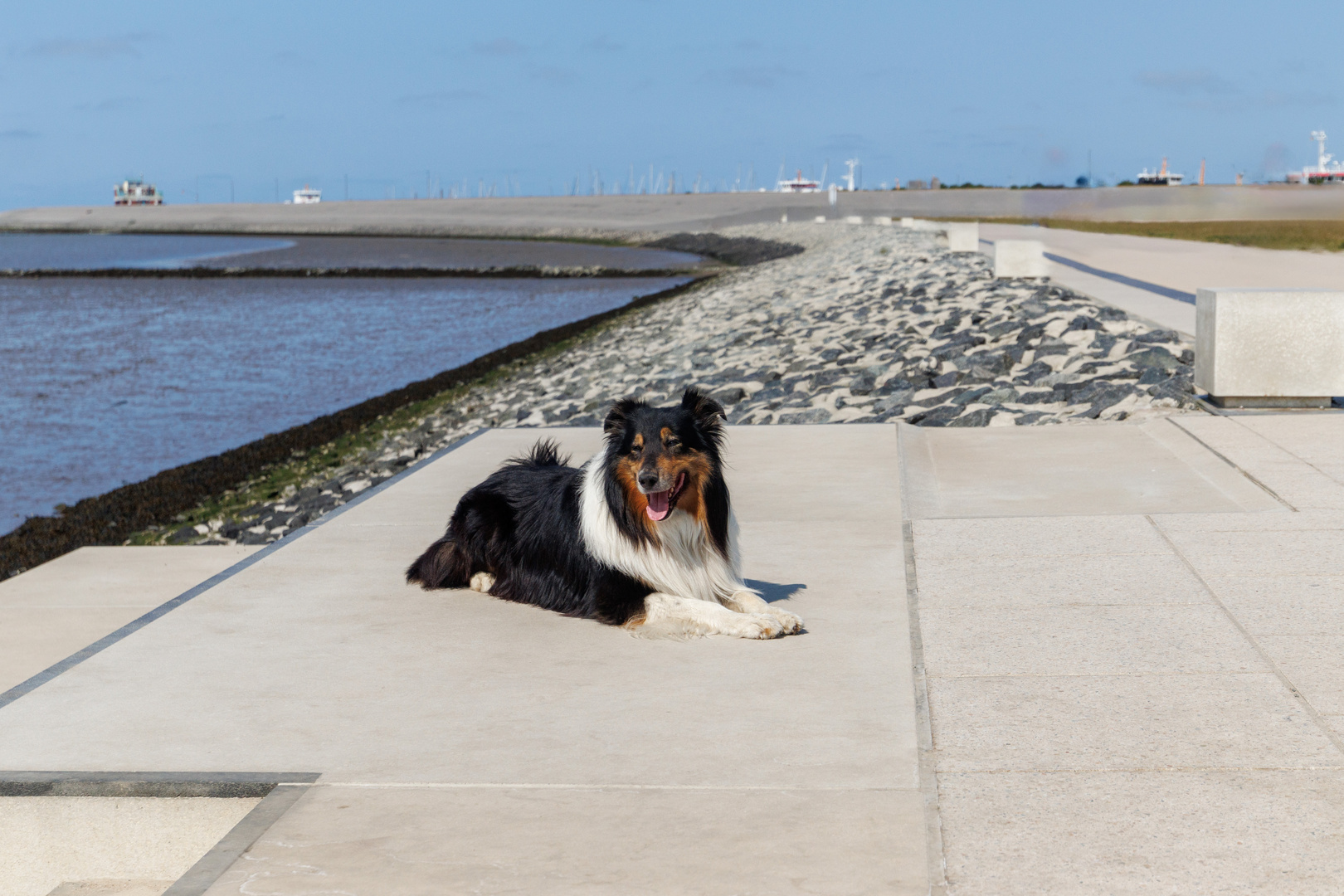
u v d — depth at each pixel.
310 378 27.61
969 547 6.45
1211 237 44.31
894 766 3.77
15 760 4.02
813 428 10.67
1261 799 3.41
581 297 53.03
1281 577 5.57
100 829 3.87
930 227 53.50
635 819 3.45
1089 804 3.43
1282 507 6.91
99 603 7.40
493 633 5.39
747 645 5.07
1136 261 30.80
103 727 4.32
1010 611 5.30
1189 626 4.96
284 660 5.05
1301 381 10.09
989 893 2.97
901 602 5.57
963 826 3.33
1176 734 3.89
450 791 3.69
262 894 3.07
